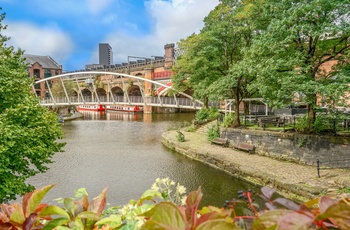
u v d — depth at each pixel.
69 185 13.71
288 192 11.05
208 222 0.76
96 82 76.62
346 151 12.88
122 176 15.17
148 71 61.62
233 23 20.14
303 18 12.59
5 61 9.88
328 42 13.55
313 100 12.77
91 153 21.25
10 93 9.23
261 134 17.34
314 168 13.49
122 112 69.81
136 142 26.22
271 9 14.38
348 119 14.81
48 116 10.35
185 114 61.78
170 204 0.88
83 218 1.61
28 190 8.74
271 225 0.74
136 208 1.71
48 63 79.12
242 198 1.25
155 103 51.06
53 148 10.22
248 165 14.70
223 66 21.69
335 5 11.22
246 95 23.52
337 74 12.39
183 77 27.19
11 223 1.31
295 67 13.55
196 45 21.64
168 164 17.66
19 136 8.12
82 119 51.94
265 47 13.65
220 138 21.14
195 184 13.55
